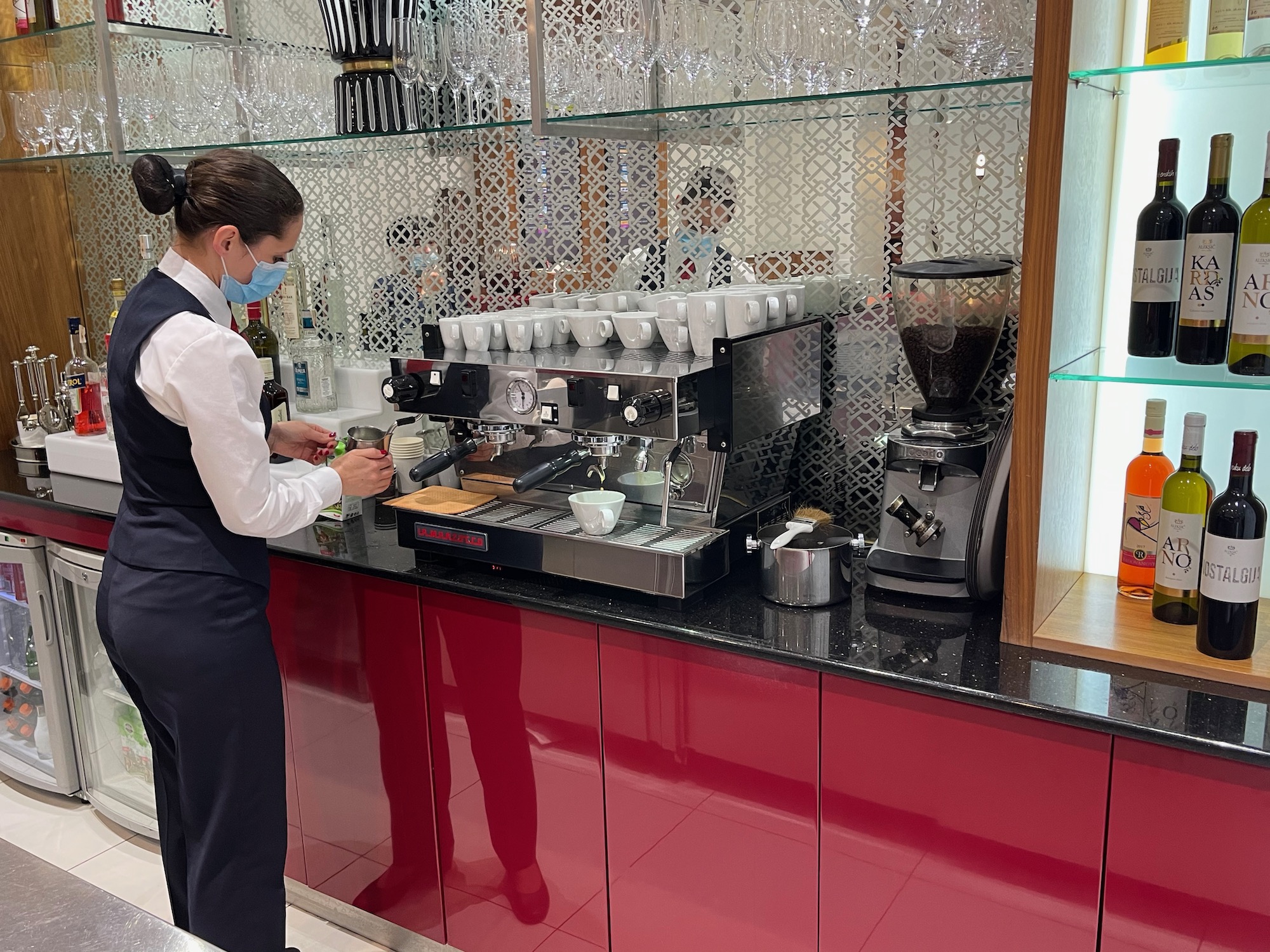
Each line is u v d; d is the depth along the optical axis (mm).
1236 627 1530
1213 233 1540
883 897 1686
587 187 2422
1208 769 1374
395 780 2234
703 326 1921
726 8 2080
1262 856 1361
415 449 2494
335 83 2430
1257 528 1495
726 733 1774
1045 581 1688
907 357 1883
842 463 2211
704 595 1919
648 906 1951
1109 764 1443
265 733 1985
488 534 1994
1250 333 1514
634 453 2002
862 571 2037
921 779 1603
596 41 2260
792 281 2191
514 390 1926
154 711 1975
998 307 1804
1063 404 1663
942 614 1810
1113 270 1847
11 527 2830
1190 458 1637
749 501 2041
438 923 2275
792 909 1783
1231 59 1439
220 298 1914
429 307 2764
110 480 2857
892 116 2012
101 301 3443
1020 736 1504
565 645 1915
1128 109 1783
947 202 1993
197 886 2031
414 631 2105
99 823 3000
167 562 1878
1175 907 1438
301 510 1914
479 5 2482
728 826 1814
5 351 3266
